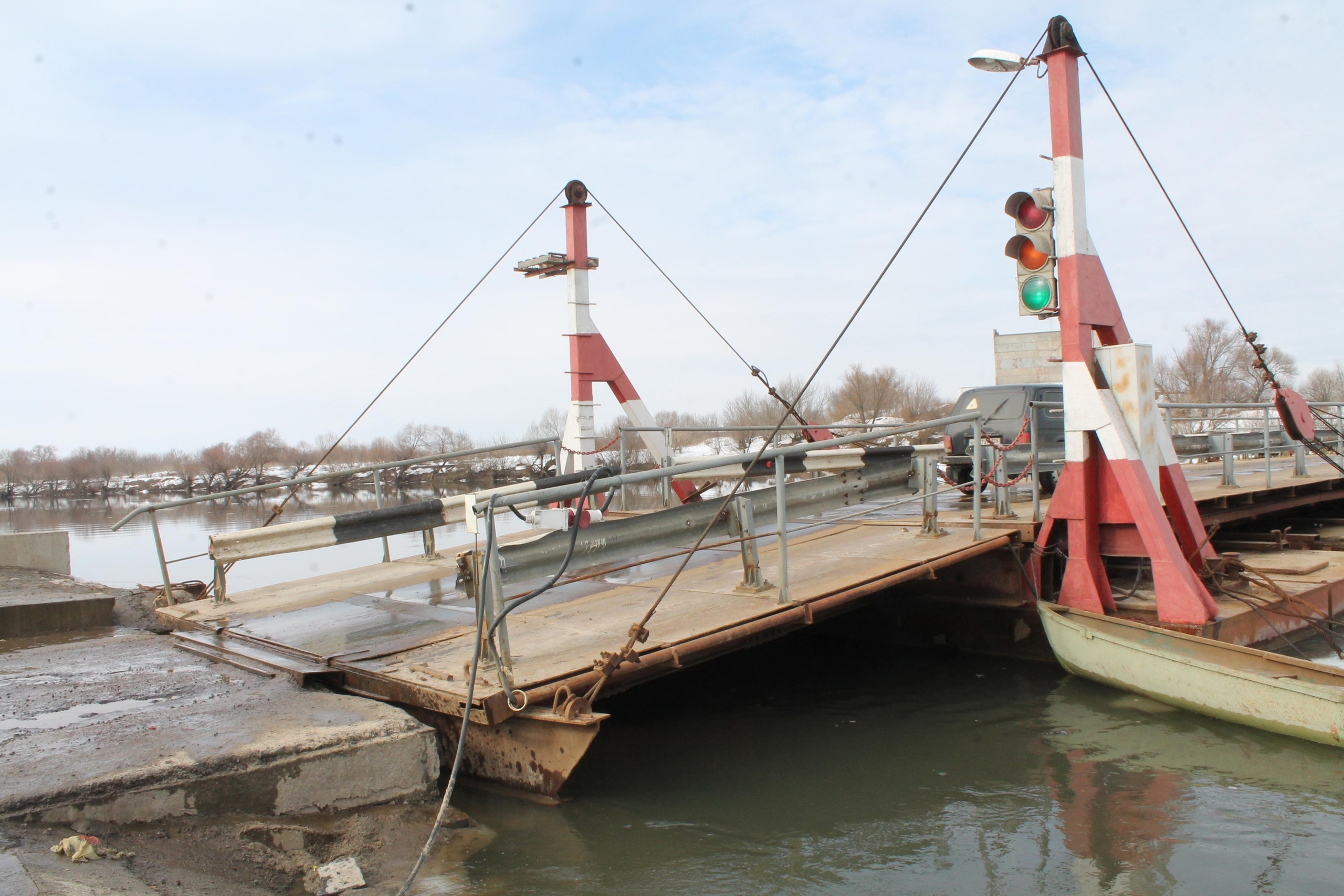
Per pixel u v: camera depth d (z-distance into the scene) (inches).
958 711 294.2
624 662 219.1
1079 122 320.8
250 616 322.3
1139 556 330.3
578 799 221.5
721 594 293.1
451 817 198.4
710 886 176.6
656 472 239.5
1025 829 201.3
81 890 135.2
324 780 185.9
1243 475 624.4
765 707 307.6
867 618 405.1
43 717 207.9
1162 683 278.7
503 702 206.8
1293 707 247.4
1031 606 354.3
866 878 179.3
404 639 268.1
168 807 168.2
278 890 162.4
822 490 313.4
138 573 719.7
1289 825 198.8
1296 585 366.0
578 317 535.5
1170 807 210.1
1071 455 332.8
